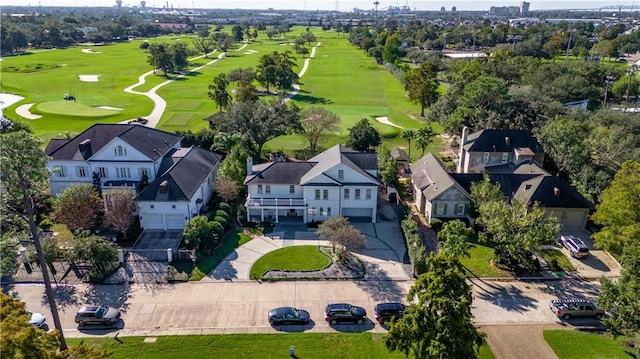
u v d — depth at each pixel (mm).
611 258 49594
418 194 61156
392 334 29703
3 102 117125
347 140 83625
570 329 38469
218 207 56781
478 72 106062
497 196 53656
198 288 43312
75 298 41500
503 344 36531
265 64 140000
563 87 112625
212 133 79938
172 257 47500
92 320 37594
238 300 41625
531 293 43406
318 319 39250
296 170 58062
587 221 56031
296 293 42812
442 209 56781
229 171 62000
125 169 59094
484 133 71062
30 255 44125
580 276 46312
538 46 185375
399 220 57438
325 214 56312
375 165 58688
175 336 36906
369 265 47656
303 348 35781
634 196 46750
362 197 55812
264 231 54188
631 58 195875
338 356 35000
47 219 56125
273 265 47062
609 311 35625
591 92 113500
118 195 51125
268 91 142375
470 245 52125
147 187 53406
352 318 38469
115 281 44094
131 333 37219
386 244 51812
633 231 42969
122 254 46719
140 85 146125
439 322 27625
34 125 95438
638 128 77125
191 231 48156
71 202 50750
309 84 155750
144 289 42969
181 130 92875
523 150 69000
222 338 36750
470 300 28672
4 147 31734
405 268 47188
